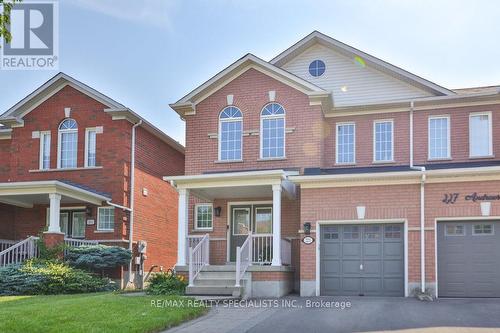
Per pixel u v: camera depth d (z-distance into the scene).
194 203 20.52
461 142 19.58
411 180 16.30
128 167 22.22
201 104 20.61
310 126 19.34
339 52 21.69
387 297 15.83
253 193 18.95
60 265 17.83
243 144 19.91
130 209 22.06
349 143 20.41
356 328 10.60
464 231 15.99
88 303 12.43
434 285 15.75
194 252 16.64
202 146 20.33
